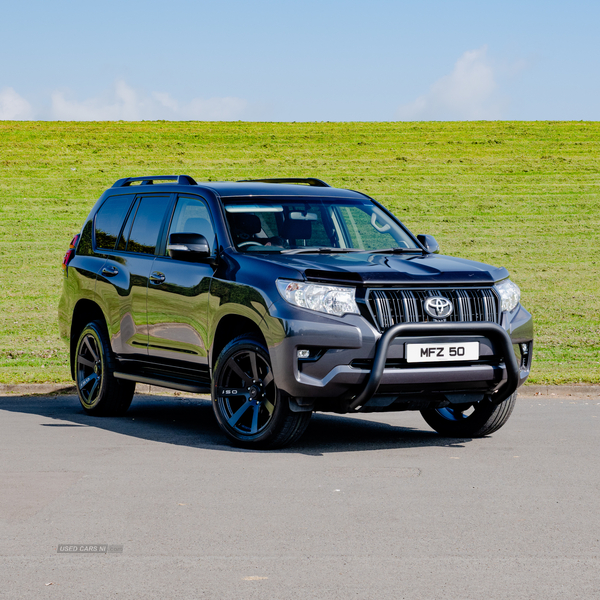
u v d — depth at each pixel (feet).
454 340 24.35
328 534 16.96
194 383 27.78
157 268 29.19
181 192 29.91
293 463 23.44
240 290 25.29
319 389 23.65
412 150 198.08
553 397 38.27
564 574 14.70
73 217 142.20
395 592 13.85
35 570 14.93
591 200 156.46
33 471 22.35
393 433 29.04
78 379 33.47
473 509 18.80
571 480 21.56
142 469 22.61
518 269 114.21
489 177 174.09
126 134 210.18
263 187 29.71
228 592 13.88
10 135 204.13
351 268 24.31
